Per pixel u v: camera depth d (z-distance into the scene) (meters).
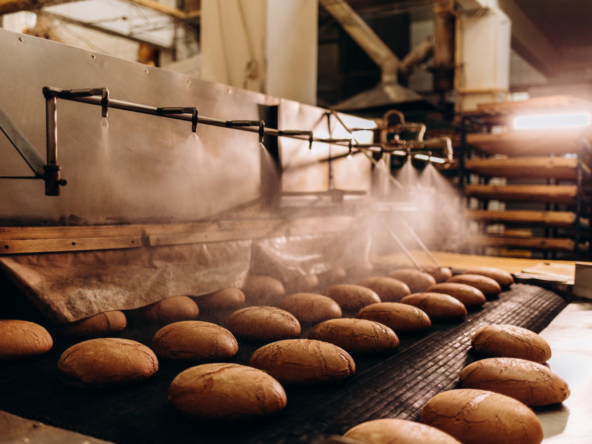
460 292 3.01
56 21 8.62
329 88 13.73
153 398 1.62
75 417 1.45
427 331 2.50
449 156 4.57
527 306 3.17
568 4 10.16
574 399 1.78
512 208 13.02
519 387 1.67
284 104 3.55
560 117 5.84
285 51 4.93
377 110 9.79
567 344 2.49
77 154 2.39
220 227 3.02
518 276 3.95
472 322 2.73
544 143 6.31
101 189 2.50
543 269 4.41
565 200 6.26
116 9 9.82
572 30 11.88
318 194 3.88
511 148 6.75
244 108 3.28
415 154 4.14
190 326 2.03
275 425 1.43
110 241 2.44
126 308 2.42
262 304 3.05
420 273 3.56
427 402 1.53
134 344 1.83
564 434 1.50
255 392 1.43
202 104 2.98
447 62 9.29
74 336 2.24
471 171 6.73
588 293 3.64
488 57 8.87
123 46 10.22
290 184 3.65
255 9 4.75
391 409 1.58
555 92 14.36
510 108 6.20
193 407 1.41
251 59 4.81
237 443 1.32
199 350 1.93
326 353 1.77
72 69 2.37
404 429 1.23
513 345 2.09
